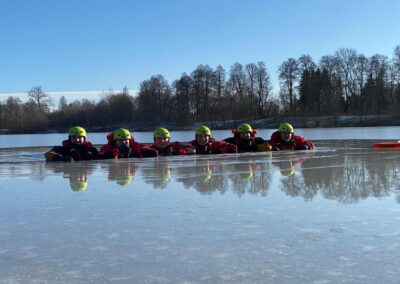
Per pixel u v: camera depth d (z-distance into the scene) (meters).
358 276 1.81
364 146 11.99
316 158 7.77
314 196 3.65
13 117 76.75
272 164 6.72
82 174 5.95
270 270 1.90
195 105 72.62
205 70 72.44
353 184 4.27
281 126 12.12
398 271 1.86
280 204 3.34
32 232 2.64
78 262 2.06
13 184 4.97
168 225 2.76
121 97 75.88
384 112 59.41
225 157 8.95
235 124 63.59
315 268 1.92
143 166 7.09
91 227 2.74
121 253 2.19
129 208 3.32
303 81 66.62
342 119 56.19
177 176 5.34
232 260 2.05
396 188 3.98
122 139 10.20
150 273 1.90
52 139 38.25
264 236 2.45
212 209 3.21
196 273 1.89
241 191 3.99
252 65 70.00
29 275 1.90
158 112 73.56
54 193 4.18
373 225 2.64
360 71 66.50
